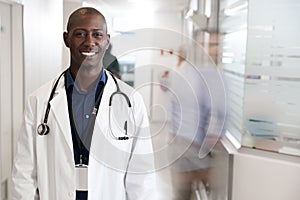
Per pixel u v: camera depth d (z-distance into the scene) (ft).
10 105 7.55
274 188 4.65
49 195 3.67
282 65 4.61
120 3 5.47
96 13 3.43
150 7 5.48
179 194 4.25
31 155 3.67
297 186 4.45
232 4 6.06
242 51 5.29
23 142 3.70
